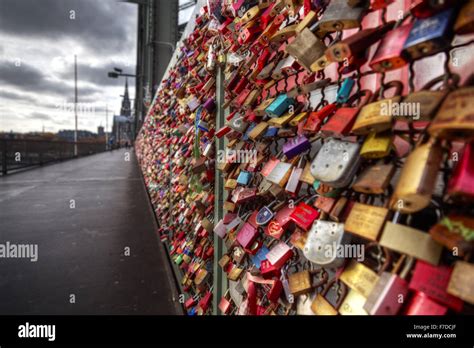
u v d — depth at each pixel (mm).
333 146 685
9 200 7238
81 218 5598
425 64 591
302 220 797
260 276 1069
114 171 15000
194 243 2311
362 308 612
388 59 544
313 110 898
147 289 2791
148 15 13555
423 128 550
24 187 9242
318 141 857
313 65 723
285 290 932
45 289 2795
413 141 561
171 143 3951
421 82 599
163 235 4102
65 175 12727
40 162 16672
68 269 3258
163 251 3789
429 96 494
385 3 598
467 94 431
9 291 2760
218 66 1749
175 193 3414
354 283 618
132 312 2367
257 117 1177
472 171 430
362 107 631
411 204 497
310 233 724
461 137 438
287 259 943
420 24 515
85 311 2396
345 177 627
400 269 550
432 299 489
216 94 1845
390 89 659
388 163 610
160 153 5516
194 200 2285
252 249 1105
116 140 61844
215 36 1775
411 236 516
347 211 676
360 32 629
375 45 680
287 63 946
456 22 462
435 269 489
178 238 3062
